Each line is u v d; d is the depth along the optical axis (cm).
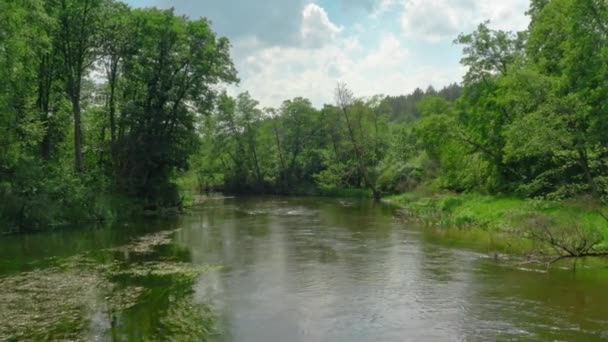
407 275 1680
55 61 3678
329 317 1238
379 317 1234
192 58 4359
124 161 4197
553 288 1469
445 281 1587
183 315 1252
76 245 2353
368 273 1722
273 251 2189
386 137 7738
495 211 3069
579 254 1878
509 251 2088
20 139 2977
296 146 8356
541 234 1892
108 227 3092
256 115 8256
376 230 2902
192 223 3359
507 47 3812
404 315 1248
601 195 2062
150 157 4262
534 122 2059
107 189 3841
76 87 3700
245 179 8288
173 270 1788
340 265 1862
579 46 2117
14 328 1140
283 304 1353
